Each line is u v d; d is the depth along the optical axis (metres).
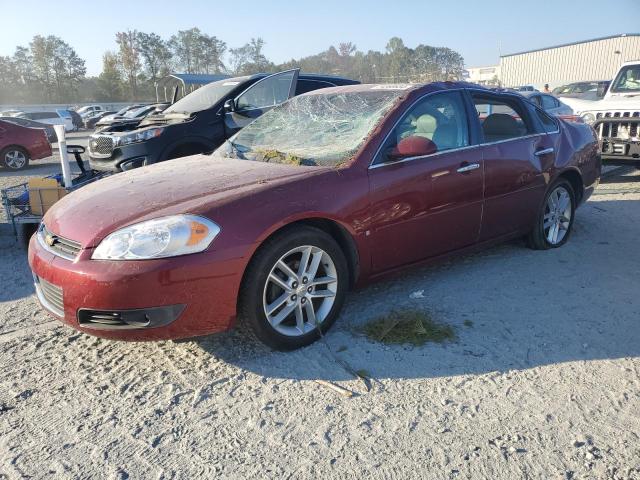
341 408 2.67
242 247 2.88
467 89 4.27
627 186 8.34
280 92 7.90
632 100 8.48
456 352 3.18
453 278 4.35
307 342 3.28
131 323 2.77
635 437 2.41
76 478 2.24
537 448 2.35
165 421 2.60
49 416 2.66
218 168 3.68
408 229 3.69
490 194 4.22
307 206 3.13
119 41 77.81
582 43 38.19
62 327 3.66
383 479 2.19
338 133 3.86
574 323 3.53
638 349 3.19
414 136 3.54
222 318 2.91
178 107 7.88
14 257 5.23
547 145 4.75
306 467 2.27
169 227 2.78
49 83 84.38
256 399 2.76
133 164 6.78
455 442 2.40
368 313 3.72
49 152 14.31
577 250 5.07
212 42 88.31
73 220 3.07
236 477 2.22
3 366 3.15
